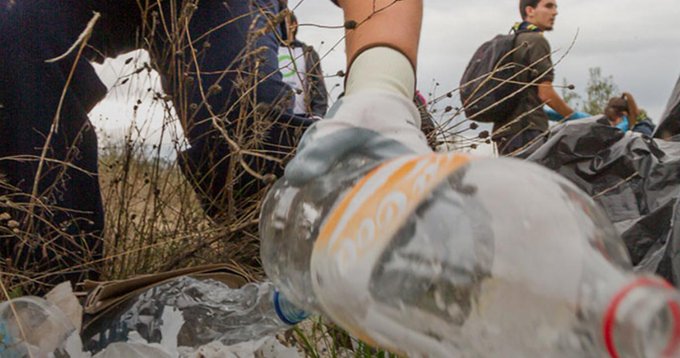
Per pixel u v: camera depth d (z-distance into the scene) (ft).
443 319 2.66
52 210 6.47
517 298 2.45
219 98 6.91
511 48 11.23
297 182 3.56
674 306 2.05
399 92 4.00
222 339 5.10
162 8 7.19
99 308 5.44
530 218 2.51
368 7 4.40
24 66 6.30
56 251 6.27
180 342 5.14
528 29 11.73
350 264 2.91
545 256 2.43
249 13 6.69
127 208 7.14
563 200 2.59
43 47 6.38
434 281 2.67
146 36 7.20
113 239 7.11
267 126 6.73
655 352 2.05
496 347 2.51
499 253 2.52
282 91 7.04
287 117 6.97
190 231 7.13
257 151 6.48
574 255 2.39
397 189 2.89
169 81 7.14
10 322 4.96
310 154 3.55
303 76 7.59
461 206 2.69
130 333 5.16
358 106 3.67
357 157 3.45
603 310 2.20
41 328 4.99
